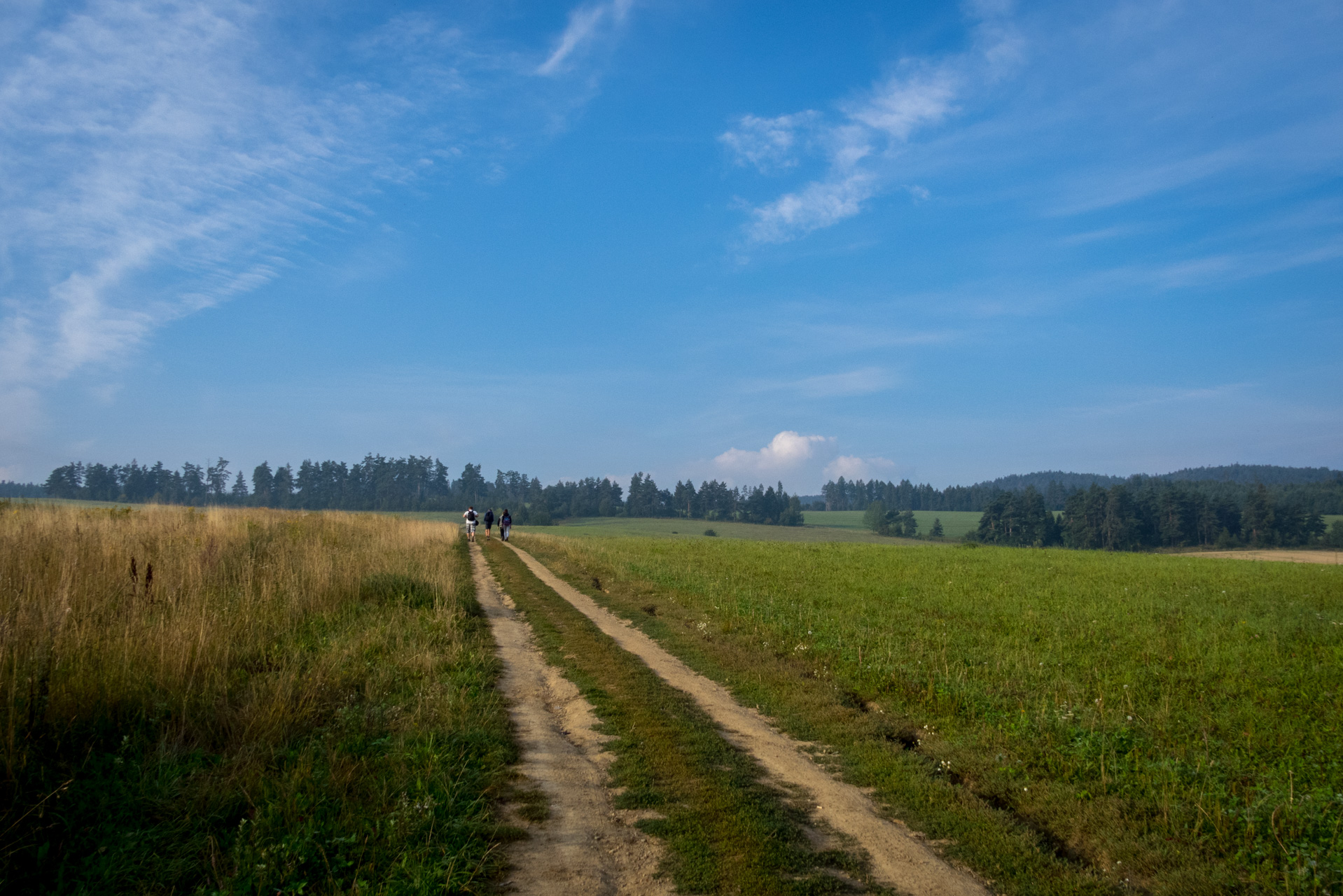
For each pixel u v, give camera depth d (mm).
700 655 11305
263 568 13203
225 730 6344
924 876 4781
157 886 4109
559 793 5805
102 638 7441
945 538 127188
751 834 5145
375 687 8000
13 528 13258
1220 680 9750
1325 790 5852
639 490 165625
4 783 4641
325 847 4539
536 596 17016
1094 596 17484
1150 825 5586
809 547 34844
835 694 9258
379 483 155000
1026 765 6785
